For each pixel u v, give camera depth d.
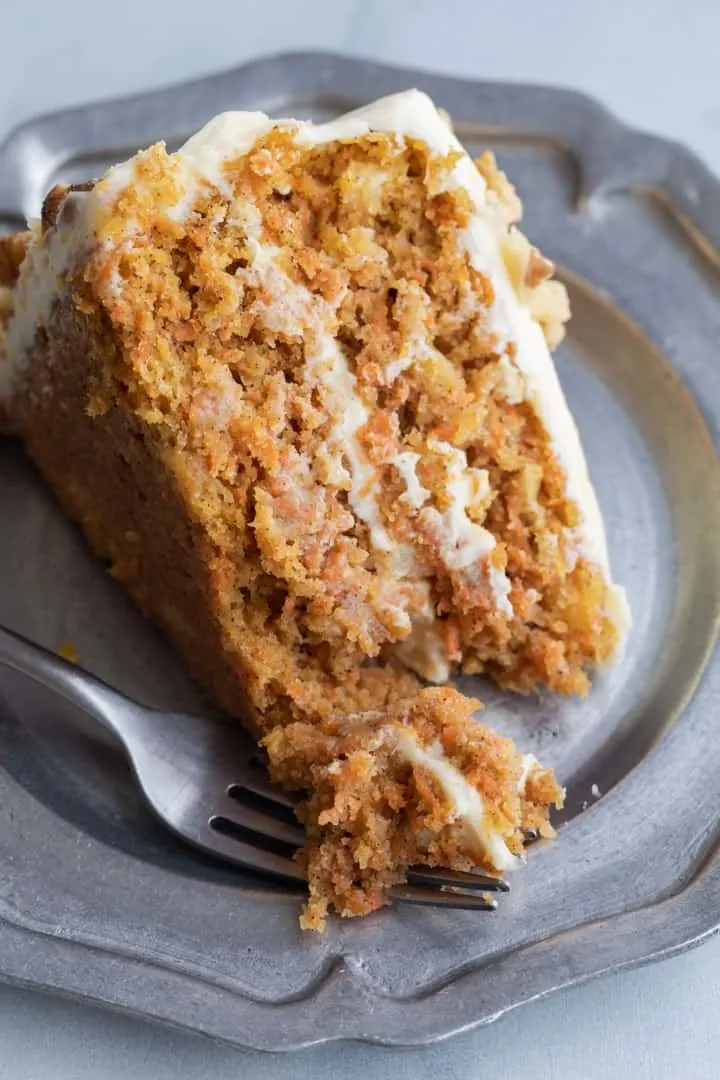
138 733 0.50
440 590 0.51
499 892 0.48
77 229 0.48
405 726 0.48
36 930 0.47
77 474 0.53
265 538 0.49
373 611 0.51
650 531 0.55
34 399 0.53
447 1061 0.48
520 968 0.47
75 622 0.53
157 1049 0.48
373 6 0.66
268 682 0.50
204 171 0.48
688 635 0.53
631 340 0.57
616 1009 0.48
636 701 0.52
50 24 0.66
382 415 0.50
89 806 0.50
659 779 0.50
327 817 0.48
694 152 0.59
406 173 0.49
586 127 0.59
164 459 0.49
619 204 0.59
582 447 0.56
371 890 0.48
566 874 0.48
